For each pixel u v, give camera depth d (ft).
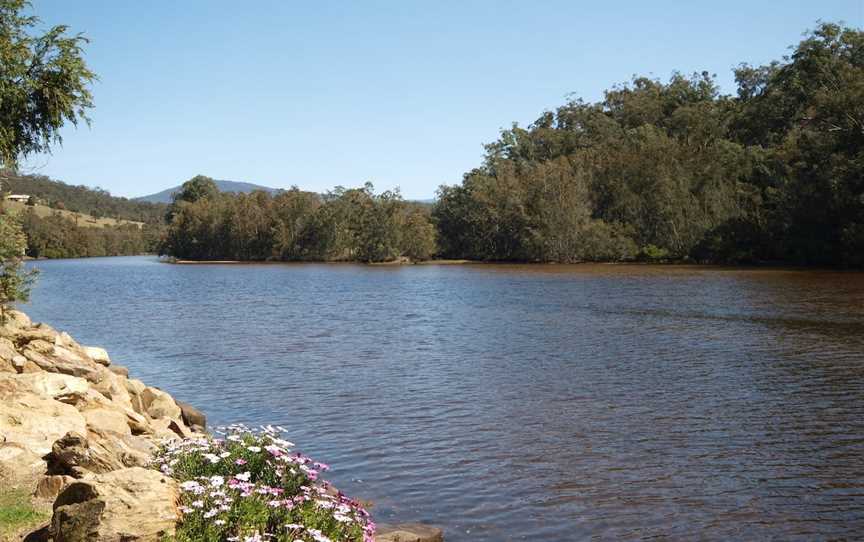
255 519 21.61
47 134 62.28
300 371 74.13
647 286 187.62
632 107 427.33
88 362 49.42
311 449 45.27
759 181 291.17
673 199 311.88
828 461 42.32
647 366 75.00
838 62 278.87
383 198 414.00
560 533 31.89
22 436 32.32
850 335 94.22
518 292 181.98
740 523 33.17
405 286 219.00
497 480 39.09
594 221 337.93
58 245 542.57
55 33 59.26
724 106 385.91
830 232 232.73
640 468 41.16
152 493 21.88
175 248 487.61
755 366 73.87
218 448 26.73
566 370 73.26
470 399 59.77
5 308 59.52
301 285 232.12
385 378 69.72
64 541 20.80
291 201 449.89
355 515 24.72
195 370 75.51
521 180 374.63
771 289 166.40
